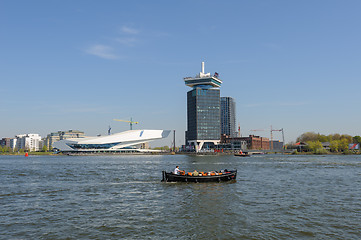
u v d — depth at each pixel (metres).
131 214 29.31
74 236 22.67
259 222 25.86
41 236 22.72
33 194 41.31
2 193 42.25
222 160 155.88
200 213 29.48
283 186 47.69
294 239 21.42
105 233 23.33
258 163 119.31
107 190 44.59
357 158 167.25
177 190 44.19
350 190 43.25
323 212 29.28
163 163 125.25
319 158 171.00
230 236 22.23
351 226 24.47
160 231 23.69
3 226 25.38
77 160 165.62
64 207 32.69
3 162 141.75
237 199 36.59
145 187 47.44
